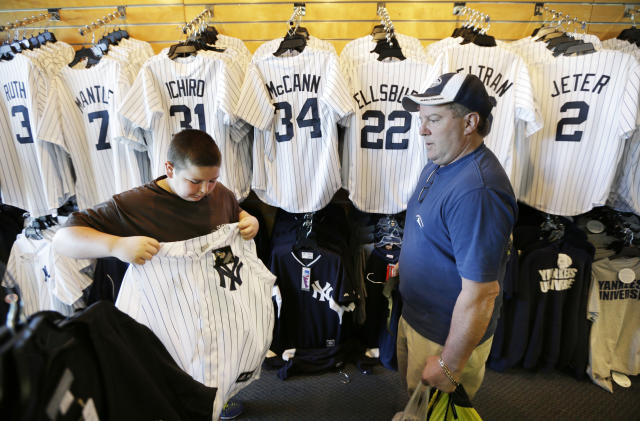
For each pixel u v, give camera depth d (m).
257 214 2.61
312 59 1.92
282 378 2.27
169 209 1.22
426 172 1.43
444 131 1.17
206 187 1.17
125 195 1.20
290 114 2.02
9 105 2.08
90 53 2.03
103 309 0.81
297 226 2.34
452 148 1.20
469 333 1.13
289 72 1.95
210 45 2.15
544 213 2.26
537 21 2.27
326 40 2.33
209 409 1.06
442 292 1.32
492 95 1.94
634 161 2.05
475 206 1.09
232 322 1.26
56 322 0.71
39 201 2.25
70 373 0.69
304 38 1.96
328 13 2.28
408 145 2.07
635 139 2.01
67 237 1.08
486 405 2.08
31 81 1.97
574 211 2.08
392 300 2.01
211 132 2.07
